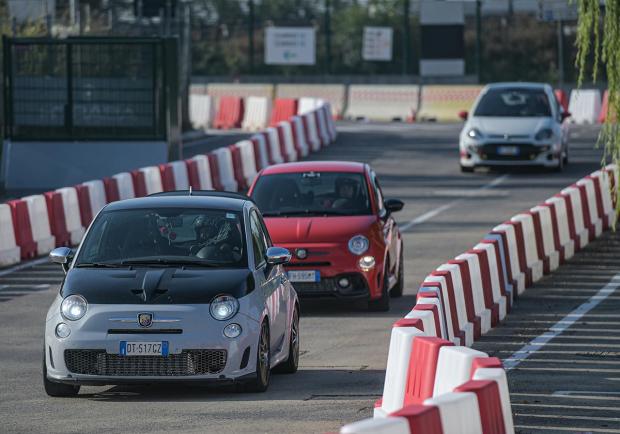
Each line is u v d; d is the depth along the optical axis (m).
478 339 53.84
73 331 42.03
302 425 38.00
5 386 45.00
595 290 66.69
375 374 46.56
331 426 37.84
